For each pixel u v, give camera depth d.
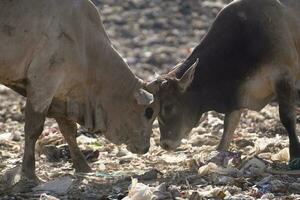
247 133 17.12
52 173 13.85
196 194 11.76
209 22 31.20
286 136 16.95
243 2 14.53
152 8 32.38
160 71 26.44
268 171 13.31
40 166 14.50
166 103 14.34
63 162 14.98
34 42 13.03
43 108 13.18
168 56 28.03
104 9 32.22
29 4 12.98
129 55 28.08
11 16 12.85
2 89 24.55
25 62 13.07
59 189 12.49
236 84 14.48
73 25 13.31
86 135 17.08
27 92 13.22
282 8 14.36
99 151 15.66
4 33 12.84
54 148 15.23
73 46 13.31
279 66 14.22
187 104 14.48
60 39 13.17
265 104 14.77
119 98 13.92
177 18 31.55
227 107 14.62
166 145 14.50
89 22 13.58
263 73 14.30
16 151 15.97
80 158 14.18
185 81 14.18
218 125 17.64
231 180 12.66
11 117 20.02
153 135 17.33
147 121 14.11
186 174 13.48
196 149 15.50
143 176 13.31
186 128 14.60
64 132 14.12
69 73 13.37
